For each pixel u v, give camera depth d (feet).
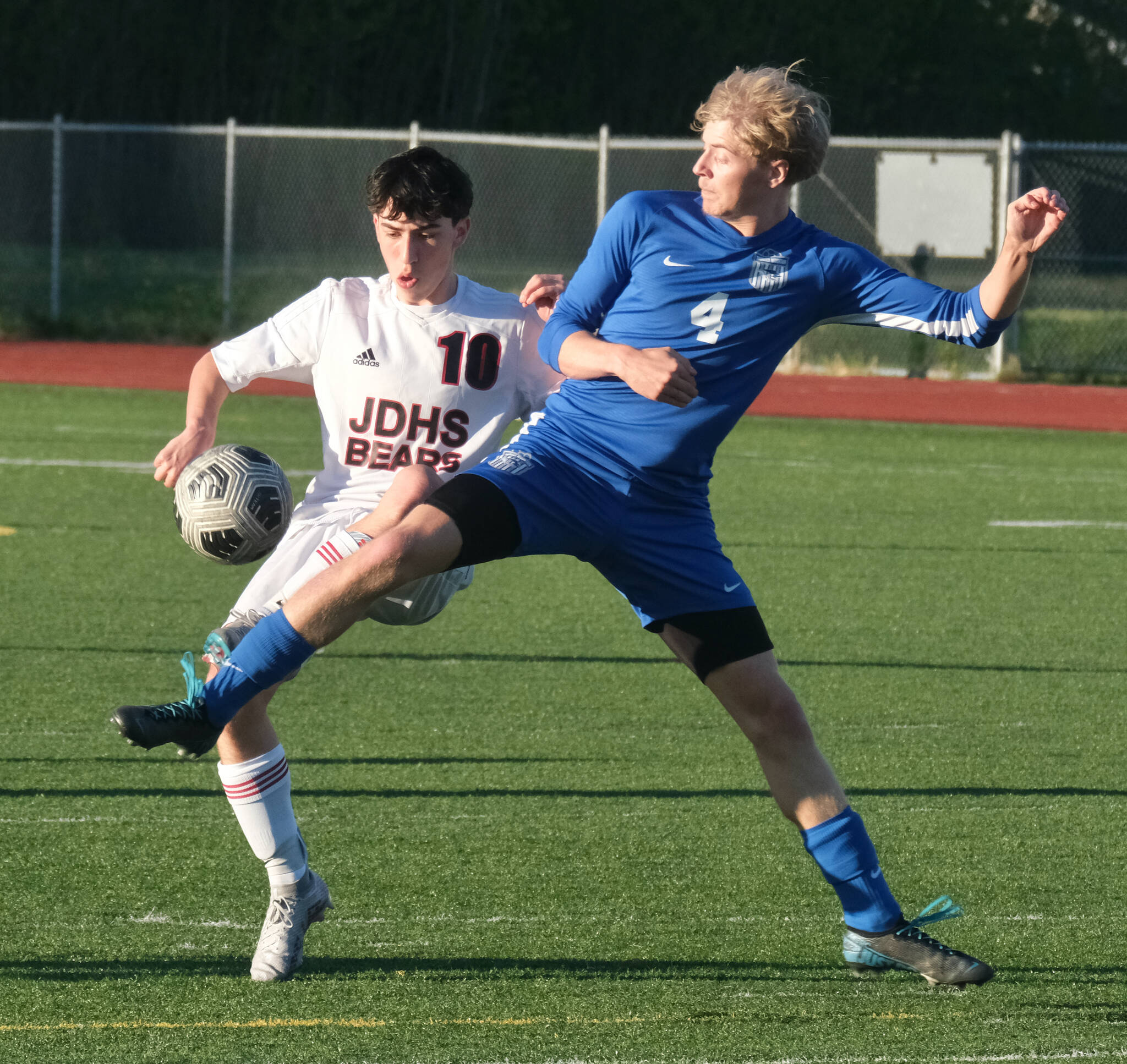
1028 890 47.75
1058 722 67.21
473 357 44.21
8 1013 37.17
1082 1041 36.63
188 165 398.42
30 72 467.11
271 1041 35.86
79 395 181.27
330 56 484.74
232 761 39.75
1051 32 563.07
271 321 44.70
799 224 39.75
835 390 206.90
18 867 47.57
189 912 44.27
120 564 95.20
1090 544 110.22
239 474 41.96
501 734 63.82
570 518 38.73
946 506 125.08
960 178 228.02
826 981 40.27
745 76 38.42
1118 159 333.01
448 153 396.98
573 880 47.78
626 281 39.78
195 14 479.00
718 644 39.91
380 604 43.52
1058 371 224.94
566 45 519.19
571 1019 37.47
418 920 44.27
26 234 404.57
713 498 126.21
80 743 60.90
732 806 55.26
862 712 68.54
